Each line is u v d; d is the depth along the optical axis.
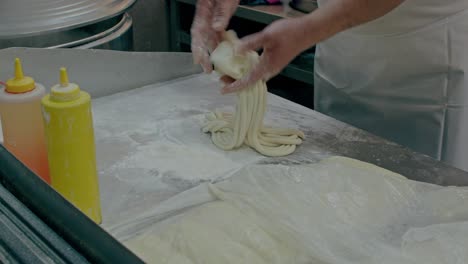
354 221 0.98
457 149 1.58
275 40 1.18
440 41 1.47
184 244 0.91
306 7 2.18
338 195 1.04
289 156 1.32
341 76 1.72
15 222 0.64
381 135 1.71
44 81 1.47
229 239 0.93
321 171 1.11
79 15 1.58
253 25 2.73
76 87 0.88
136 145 1.35
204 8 1.36
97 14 1.61
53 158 0.89
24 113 0.97
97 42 1.62
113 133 1.40
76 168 0.91
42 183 0.64
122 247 0.54
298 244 0.93
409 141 1.65
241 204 1.02
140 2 2.73
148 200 1.12
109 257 0.56
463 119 1.54
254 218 0.98
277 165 1.16
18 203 0.67
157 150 1.33
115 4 1.70
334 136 1.41
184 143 1.37
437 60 1.49
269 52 1.21
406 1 1.43
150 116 1.51
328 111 1.84
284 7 2.25
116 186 1.17
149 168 1.25
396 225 0.99
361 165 1.19
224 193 1.07
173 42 2.79
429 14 1.44
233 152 1.34
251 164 1.28
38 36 1.51
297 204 1.01
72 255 0.58
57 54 1.46
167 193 1.15
